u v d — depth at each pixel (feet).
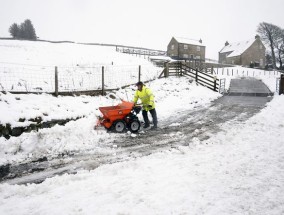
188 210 13.20
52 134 26.99
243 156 20.51
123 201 14.29
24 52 73.26
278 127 29.07
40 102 32.35
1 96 30.22
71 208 13.75
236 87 75.97
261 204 13.52
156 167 19.04
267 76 118.52
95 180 17.13
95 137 28.53
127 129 31.76
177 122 35.55
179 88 58.03
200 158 20.63
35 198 15.08
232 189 15.16
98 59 82.64
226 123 33.35
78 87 45.32
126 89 48.85
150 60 106.93
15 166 21.06
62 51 87.15
